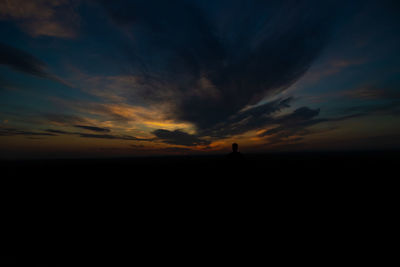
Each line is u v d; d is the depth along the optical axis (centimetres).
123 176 1100
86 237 312
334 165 1451
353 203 458
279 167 1395
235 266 229
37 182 891
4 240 303
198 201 508
